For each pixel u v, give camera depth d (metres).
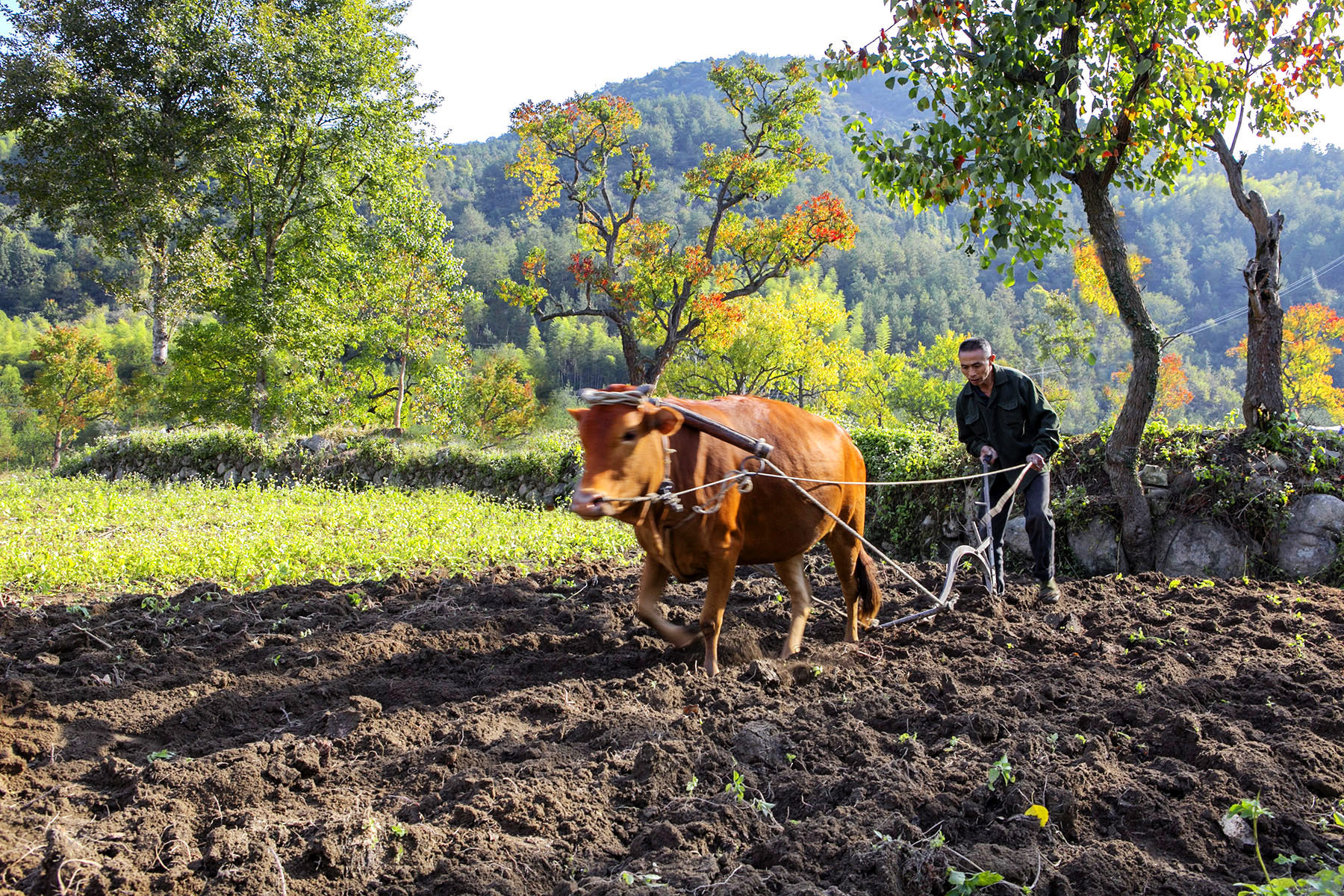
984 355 6.97
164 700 5.61
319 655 6.42
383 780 4.57
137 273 31.19
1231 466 9.15
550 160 35.38
